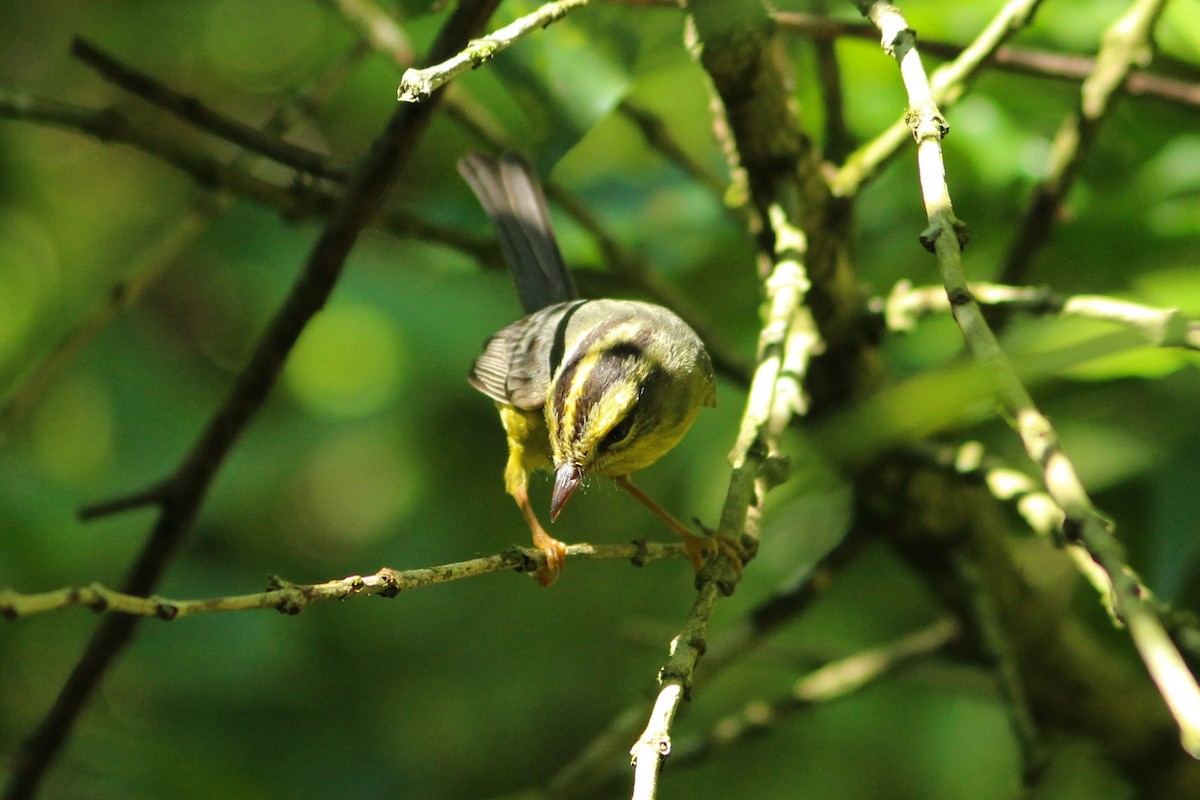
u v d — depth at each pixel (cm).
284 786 1337
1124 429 840
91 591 426
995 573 880
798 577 894
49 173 1566
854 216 866
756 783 1377
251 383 808
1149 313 604
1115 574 372
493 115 1125
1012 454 968
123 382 1453
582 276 1078
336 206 849
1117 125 997
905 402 580
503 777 1483
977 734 1266
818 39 853
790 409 682
